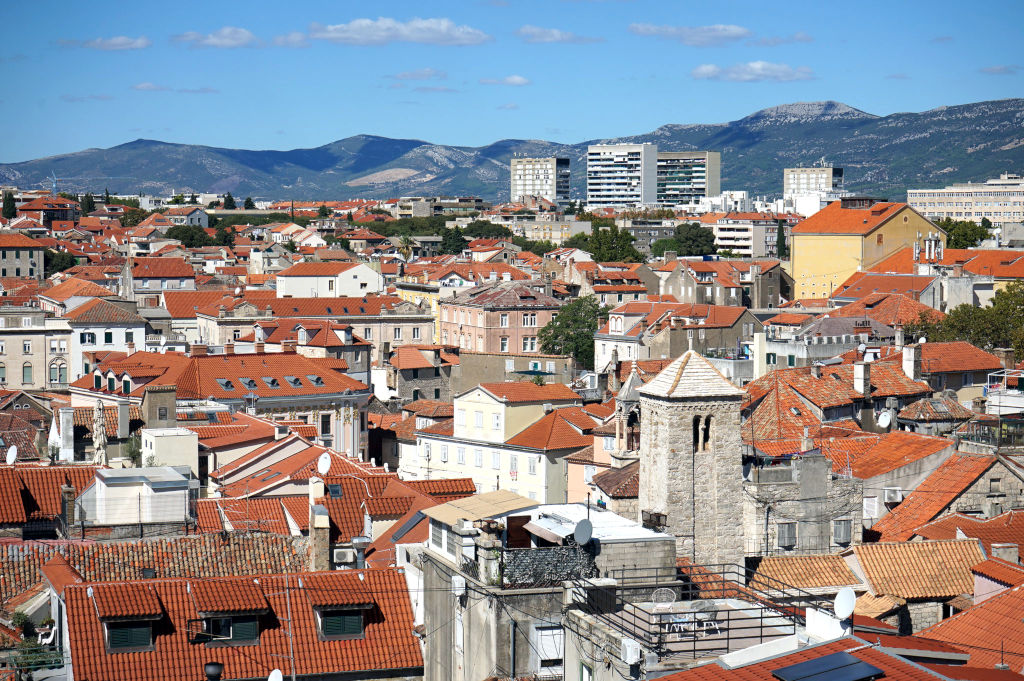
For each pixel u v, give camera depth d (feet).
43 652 189.06
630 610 166.71
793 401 368.68
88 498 253.85
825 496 249.75
